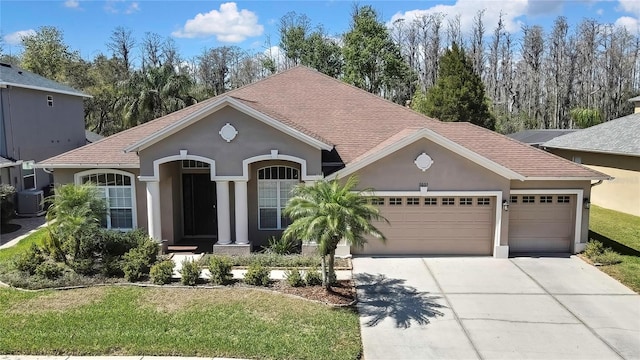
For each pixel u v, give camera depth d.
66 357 10.05
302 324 11.71
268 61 67.75
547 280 15.27
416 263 17.11
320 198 12.98
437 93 43.91
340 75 62.84
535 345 10.91
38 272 14.70
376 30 55.22
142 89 43.00
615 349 10.73
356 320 12.09
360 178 17.66
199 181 20.62
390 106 22.38
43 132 29.36
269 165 18.89
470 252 18.12
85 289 14.04
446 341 11.06
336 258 17.52
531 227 18.48
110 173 19.08
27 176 27.62
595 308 13.05
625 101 67.31
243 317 12.05
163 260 16.55
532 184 18.03
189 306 12.74
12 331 11.12
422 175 17.61
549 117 71.50
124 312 12.29
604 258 16.91
